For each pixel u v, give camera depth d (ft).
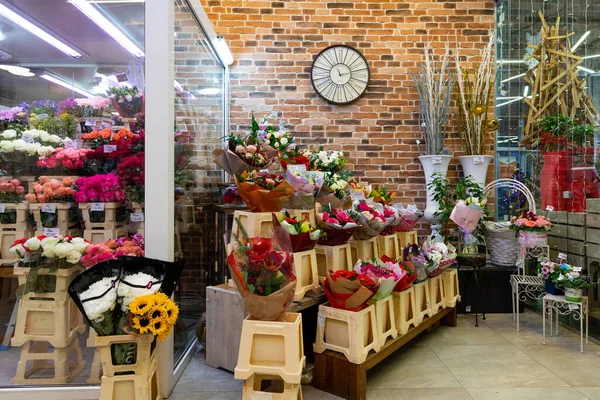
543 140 12.69
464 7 15.19
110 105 8.05
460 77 14.43
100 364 7.67
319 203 9.59
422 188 15.11
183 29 9.41
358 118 15.10
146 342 6.54
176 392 7.99
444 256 10.61
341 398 7.71
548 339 10.77
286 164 10.09
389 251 10.45
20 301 7.77
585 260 11.07
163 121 7.80
